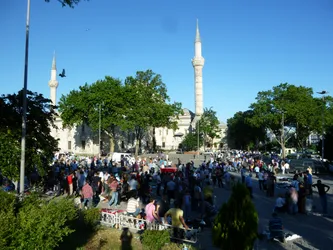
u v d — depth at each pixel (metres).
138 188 22.81
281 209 18.94
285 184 27.95
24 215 9.00
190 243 13.05
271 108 75.88
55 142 23.80
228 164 43.78
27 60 18.20
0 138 19.03
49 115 23.25
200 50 106.75
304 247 12.87
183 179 23.00
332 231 15.14
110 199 22.34
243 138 107.06
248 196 9.16
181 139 112.88
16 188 21.08
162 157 58.62
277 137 85.69
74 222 14.05
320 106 73.62
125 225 15.40
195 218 16.31
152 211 14.31
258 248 12.66
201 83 106.69
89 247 12.40
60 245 12.10
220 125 132.00
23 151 17.75
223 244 9.09
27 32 18.23
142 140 100.44
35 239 8.59
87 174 27.75
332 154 55.84
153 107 71.69
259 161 42.38
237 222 8.98
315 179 36.47
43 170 21.58
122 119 67.81
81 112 70.50
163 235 12.38
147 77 78.31
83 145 95.50
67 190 23.72
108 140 93.44
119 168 36.12
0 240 8.05
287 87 76.44
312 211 19.39
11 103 21.59
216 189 28.19
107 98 67.06
